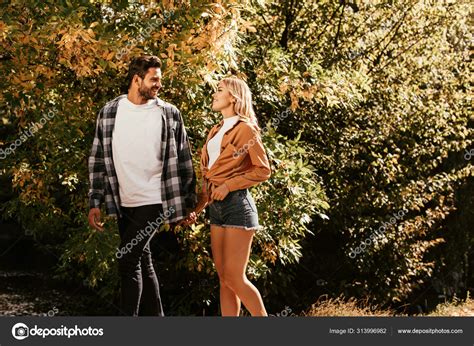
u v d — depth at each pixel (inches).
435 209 524.4
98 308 453.7
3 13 273.9
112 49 277.9
